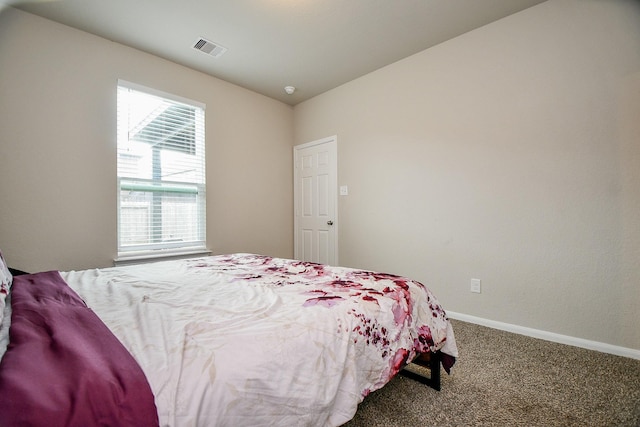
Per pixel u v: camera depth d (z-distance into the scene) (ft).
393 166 9.86
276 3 6.91
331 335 3.02
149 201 9.14
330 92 11.83
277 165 12.80
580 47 6.51
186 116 9.98
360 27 7.87
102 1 6.75
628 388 4.87
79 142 7.77
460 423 4.08
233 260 7.04
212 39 8.33
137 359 2.18
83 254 7.82
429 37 8.36
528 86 7.17
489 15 7.42
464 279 8.27
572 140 6.62
